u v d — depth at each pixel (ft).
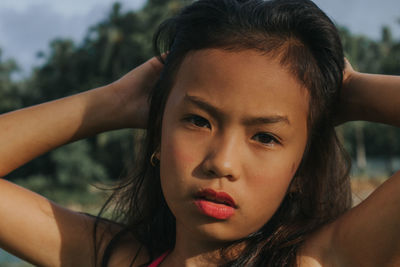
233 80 3.38
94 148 105.70
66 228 4.72
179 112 3.59
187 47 3.70
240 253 4.07
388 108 3.96
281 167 3.51
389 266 3.63
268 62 3.44
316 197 4.18
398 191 3.62
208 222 3.46
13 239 4.60
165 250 4.62
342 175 4.39
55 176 96.02
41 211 4.69
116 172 107.14
